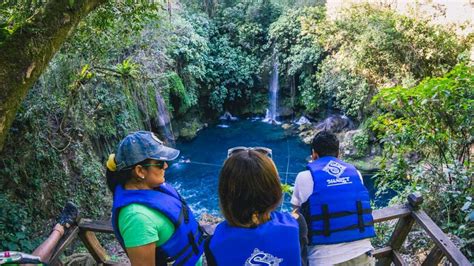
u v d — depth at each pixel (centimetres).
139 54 956
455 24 954
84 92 757
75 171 716
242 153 126
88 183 736
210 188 1096
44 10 280
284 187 354
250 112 1678
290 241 126
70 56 554
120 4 462
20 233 482
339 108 1377
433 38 934
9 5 352
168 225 145
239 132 1520
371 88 1092
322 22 1198
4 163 571
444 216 384
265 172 120
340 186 189
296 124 1542
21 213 536
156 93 1143
